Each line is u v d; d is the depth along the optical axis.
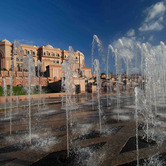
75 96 16.05
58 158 2.53
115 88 22.89
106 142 3.15
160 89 14.38
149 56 6.63
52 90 22.98
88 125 4.54
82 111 7.18
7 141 3.43
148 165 2.22
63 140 3.36
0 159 2.55
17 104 10.79
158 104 8.80
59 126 4.59
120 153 2.63
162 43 11.19
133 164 2.26
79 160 2.43
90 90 21.20
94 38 9.34
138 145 2.95
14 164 2.38
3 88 18.22
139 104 9.12
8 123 5.30
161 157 2.46
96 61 9.59
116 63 12.83
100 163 2.32
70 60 7.68
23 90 19.20
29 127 4.61
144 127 4.17
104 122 4.84
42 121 5.40
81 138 3.44
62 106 9.37
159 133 3.64
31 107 9.38
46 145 3.11
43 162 2.41
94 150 2.79
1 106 9.90
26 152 2.81
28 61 6.09
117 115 5.94
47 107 9.15
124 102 10.40
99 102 10.75
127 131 3.83
